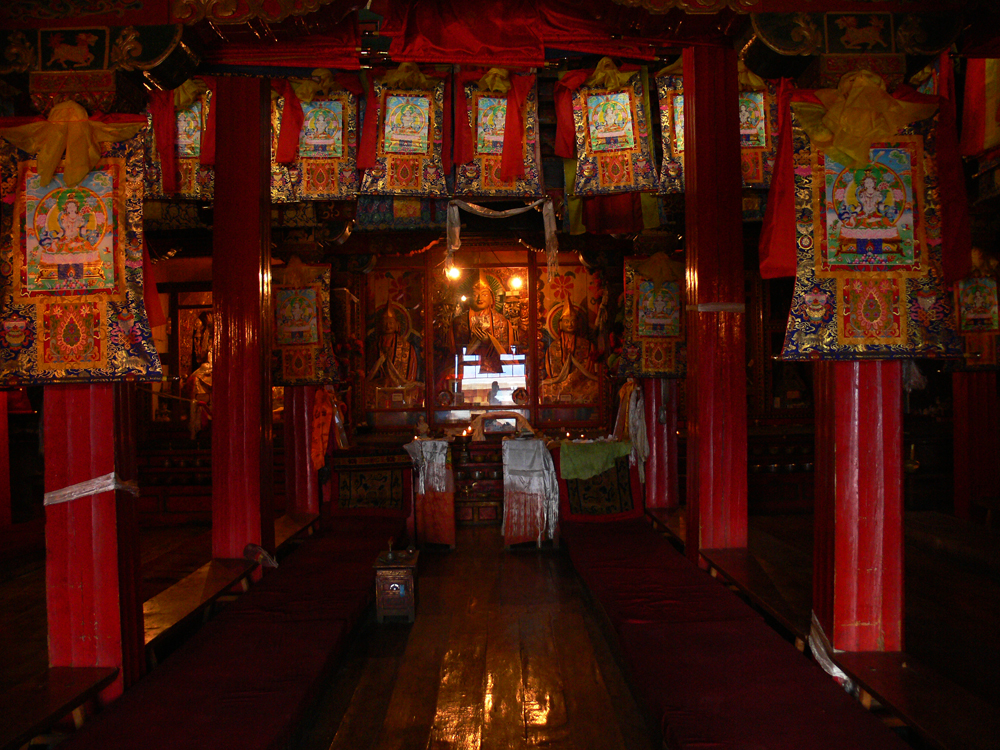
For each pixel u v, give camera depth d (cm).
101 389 321
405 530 702
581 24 387
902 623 324
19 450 925
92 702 315
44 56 317
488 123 586
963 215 317
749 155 574
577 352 974
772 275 335
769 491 854
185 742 263
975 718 257
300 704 300
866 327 318
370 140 579
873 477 325
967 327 647
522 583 582
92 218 315
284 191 586
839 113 314
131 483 335
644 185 580
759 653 333
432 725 337
